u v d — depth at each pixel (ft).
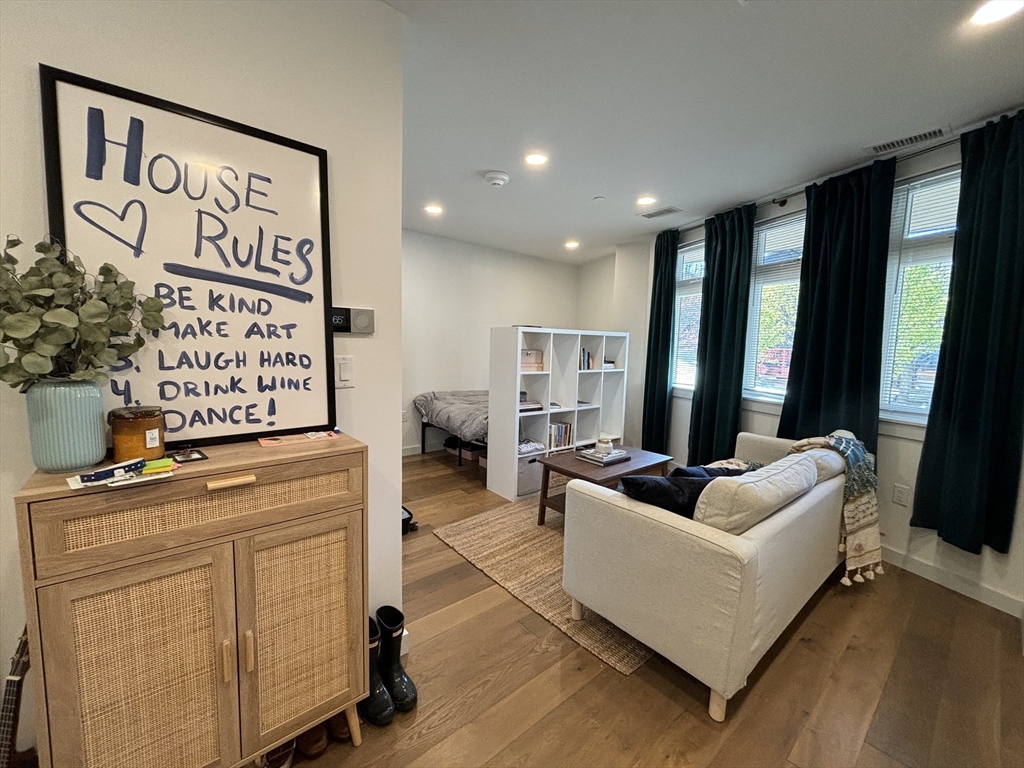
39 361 2.71
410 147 8.09
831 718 4.73
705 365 11.86
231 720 3.45
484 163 8.75
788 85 5.98
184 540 3.11
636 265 14.85
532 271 18.19
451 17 4.89
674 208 11.32
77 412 2.91
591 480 8.57
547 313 18.90
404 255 14.65
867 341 8.15
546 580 7.43
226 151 3.79
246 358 3.99
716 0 4.51
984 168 6.66
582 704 4.88
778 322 10.59
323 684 3.94
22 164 3.15
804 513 5.49
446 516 10.12
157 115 3.47
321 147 4.38
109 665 2.91
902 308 8.17
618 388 13.84
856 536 6.97
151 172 3.47
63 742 2.79
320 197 4.32
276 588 3.58
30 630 2.63
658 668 5.46
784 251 10.43
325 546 3.83
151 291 3.51
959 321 7.02
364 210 4.74
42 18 3.12
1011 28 4.75
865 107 6.47
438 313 15.70
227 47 3.84
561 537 9.09
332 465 3.78
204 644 3.28
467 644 5.81
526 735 4.47
